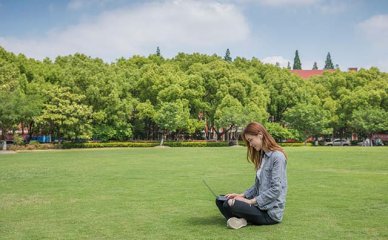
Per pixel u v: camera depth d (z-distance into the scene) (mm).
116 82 53281
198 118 59469
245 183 12812
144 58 70625
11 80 45812
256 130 6137
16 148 43000
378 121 60812
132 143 52125
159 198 9578
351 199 9023
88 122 48125
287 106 64375
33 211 8133
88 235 6043
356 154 28891
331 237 5605
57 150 42438
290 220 6664
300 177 14062
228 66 62125
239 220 6105
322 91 69438
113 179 13984
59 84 52031
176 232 6059
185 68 69500
